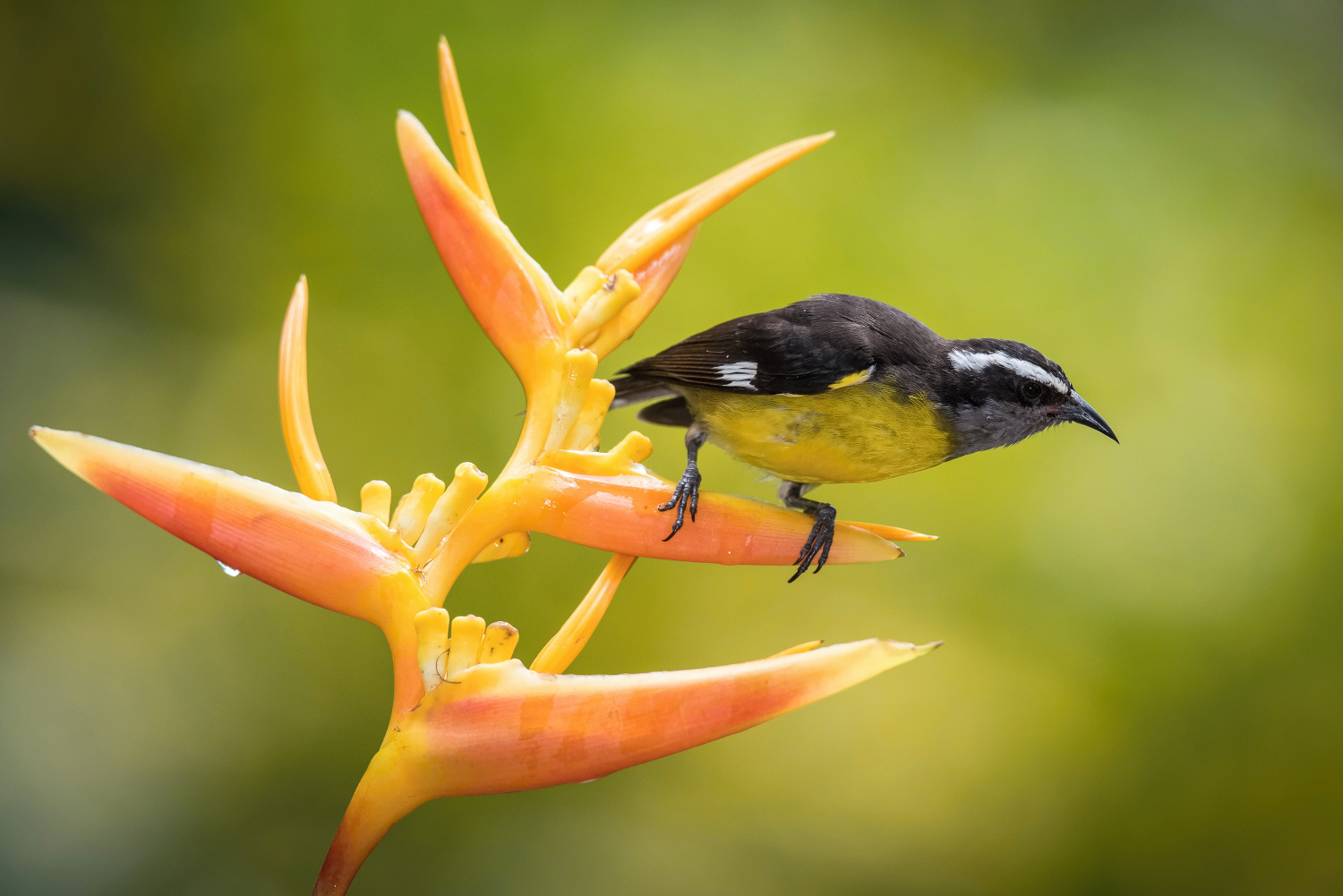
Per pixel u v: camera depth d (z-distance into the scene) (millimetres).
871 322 2883
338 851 2717
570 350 2746
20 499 4605
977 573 5055
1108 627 4996
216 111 5223
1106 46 5809
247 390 4977
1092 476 5137
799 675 2715
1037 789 4941
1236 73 5746
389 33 5238
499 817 4793
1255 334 5266
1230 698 4953
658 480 2746
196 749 4441
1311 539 5027
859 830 4910
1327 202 5477
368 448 4926
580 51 5402
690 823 4926
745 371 2867
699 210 2766
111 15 5156
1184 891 4887
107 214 5129
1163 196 5387
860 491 5059
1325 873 4785
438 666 2719
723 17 5570
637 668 4867
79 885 4031
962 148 5480
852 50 5578
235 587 4711
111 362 4918
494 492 2734
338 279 5109
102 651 4453
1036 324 5152
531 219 5129
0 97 5039
